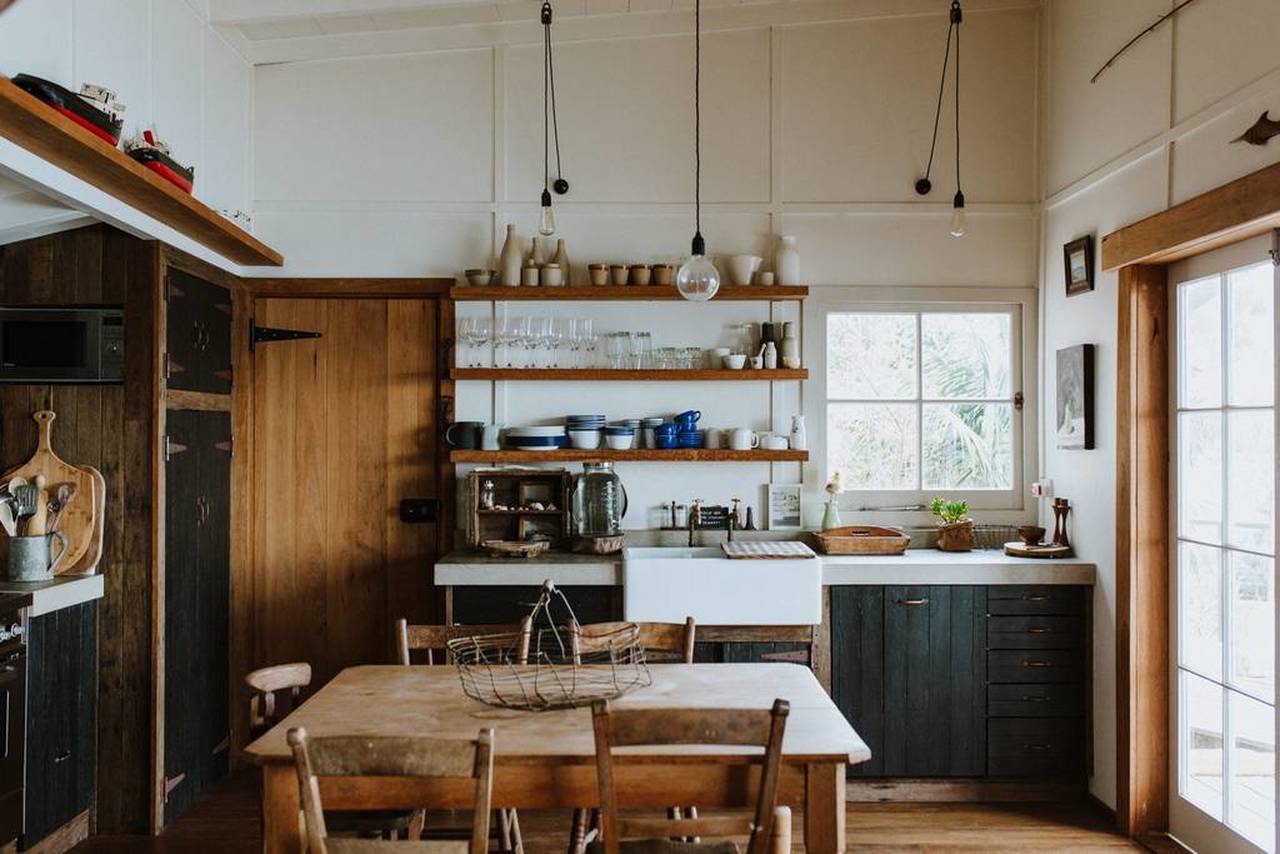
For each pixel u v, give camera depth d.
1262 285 3.11
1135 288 3.68
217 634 4.30
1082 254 4.09
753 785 2.25
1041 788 4.06
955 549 4.42
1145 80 3.62
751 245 4.64
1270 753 3.06
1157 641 3.68
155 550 3.73
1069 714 4.06
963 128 4.63
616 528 4.47
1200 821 3.46
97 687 3.72
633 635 3.14
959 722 4.06
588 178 4.63
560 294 4.46
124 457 3.72
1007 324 4.67
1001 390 4.67
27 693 3.26
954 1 4.25
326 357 4.64
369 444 4.64
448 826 3.71
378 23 4.31
